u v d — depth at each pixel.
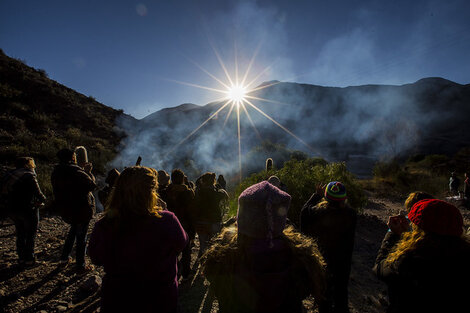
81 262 4.13
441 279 1.46
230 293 1.50
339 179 7.95
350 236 2.82
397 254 1.67
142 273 1.62
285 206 1.59
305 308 3.40
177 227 1.77
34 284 3.80
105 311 1.61
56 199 3.99
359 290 4.09
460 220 1.54
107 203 1.74
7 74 20.45
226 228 1.82
